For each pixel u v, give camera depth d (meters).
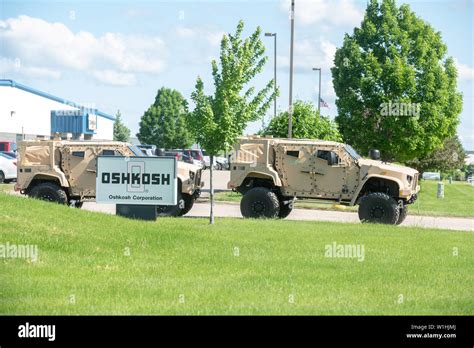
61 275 11.79
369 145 43.44
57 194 24.31
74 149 24.75
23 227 14.84
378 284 11.57
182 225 18.03
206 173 59.91
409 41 44.00
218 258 13.80
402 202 23.14
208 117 20.88
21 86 69.94
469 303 10.31
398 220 23.02
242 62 21.03
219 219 22.30
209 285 11.28
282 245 15.62
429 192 47.94
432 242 16.92
